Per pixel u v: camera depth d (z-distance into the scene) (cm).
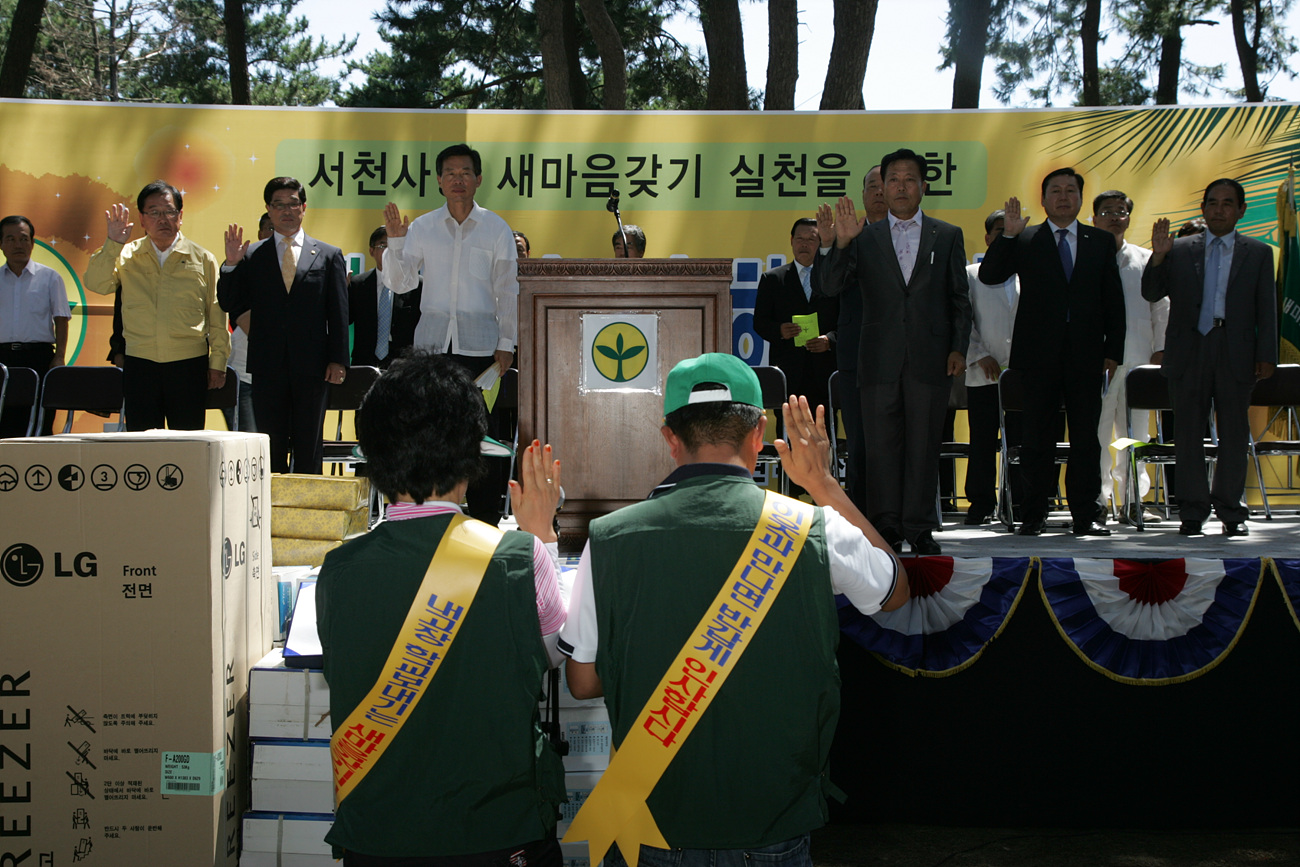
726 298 310
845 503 202
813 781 173
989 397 584
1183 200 712
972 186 720
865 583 182
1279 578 293
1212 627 294
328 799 219
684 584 169
